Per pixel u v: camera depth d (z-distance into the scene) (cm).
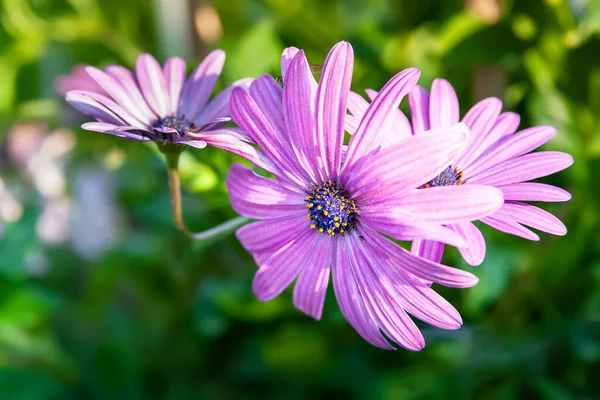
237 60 34
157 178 39
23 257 36
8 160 45
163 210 37
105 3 41
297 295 24
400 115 25
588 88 34
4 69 44
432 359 34
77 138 43
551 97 34
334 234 24
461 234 23
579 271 33
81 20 42
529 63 34
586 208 33
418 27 36
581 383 33
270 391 36
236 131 24
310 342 35
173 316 39
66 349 41
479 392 34
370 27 37
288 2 41
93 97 24
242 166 23
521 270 33
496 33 34
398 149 23
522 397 33
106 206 44
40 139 44
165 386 38
